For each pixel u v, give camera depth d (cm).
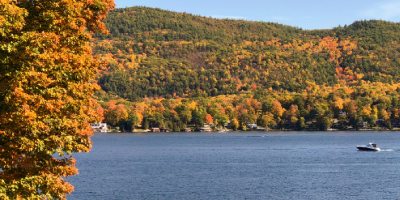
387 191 8444
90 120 3122
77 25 3020
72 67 2911
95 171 11425
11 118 2659
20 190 2852
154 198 7706
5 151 2788
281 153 17350
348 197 7894
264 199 7675
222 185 9075
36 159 2955
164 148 19975
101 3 3180
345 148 19488
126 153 17462
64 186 3033
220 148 19975
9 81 2655
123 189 8544
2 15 2619
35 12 2936
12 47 2678
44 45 2756
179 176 10475
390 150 18188
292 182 9494
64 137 2922
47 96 2802
